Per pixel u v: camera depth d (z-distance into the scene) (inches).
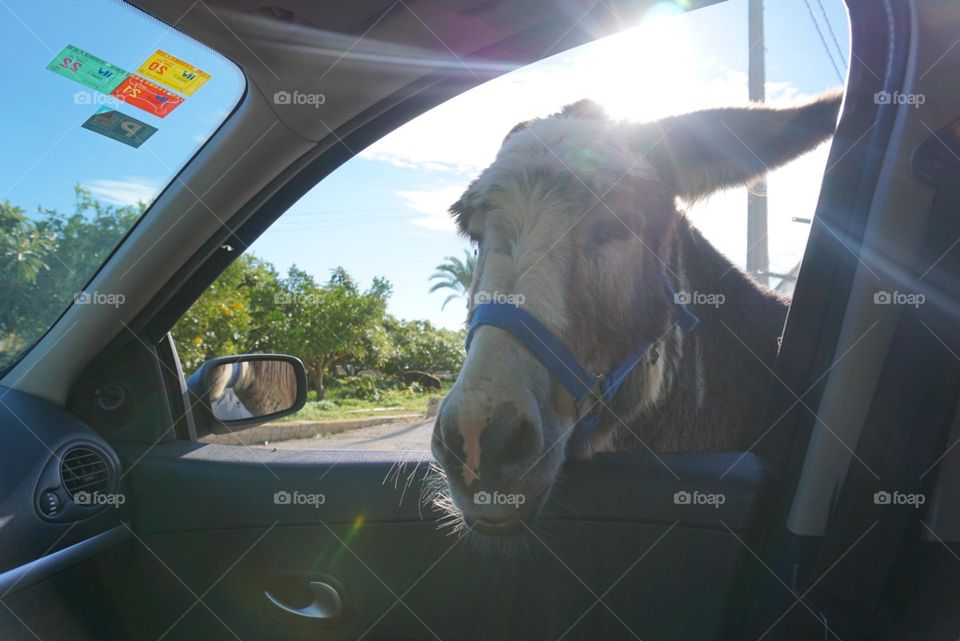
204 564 75.6
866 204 52.5
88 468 72.5
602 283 69.5
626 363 71.5
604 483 65.4
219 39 69.1
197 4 65.3
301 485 73.7
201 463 76.3
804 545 55.1
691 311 85.9
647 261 74.7
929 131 49.4
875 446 51.9
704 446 83.0
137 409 81.0
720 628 60.7
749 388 85.4
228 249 83.6
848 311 53.3
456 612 69.8
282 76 72.1
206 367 91.7
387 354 508.7
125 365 80.8
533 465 58.0
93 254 82.0
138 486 76.6
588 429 67.7
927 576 51.9
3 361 78.7
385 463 72.7
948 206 47.8
